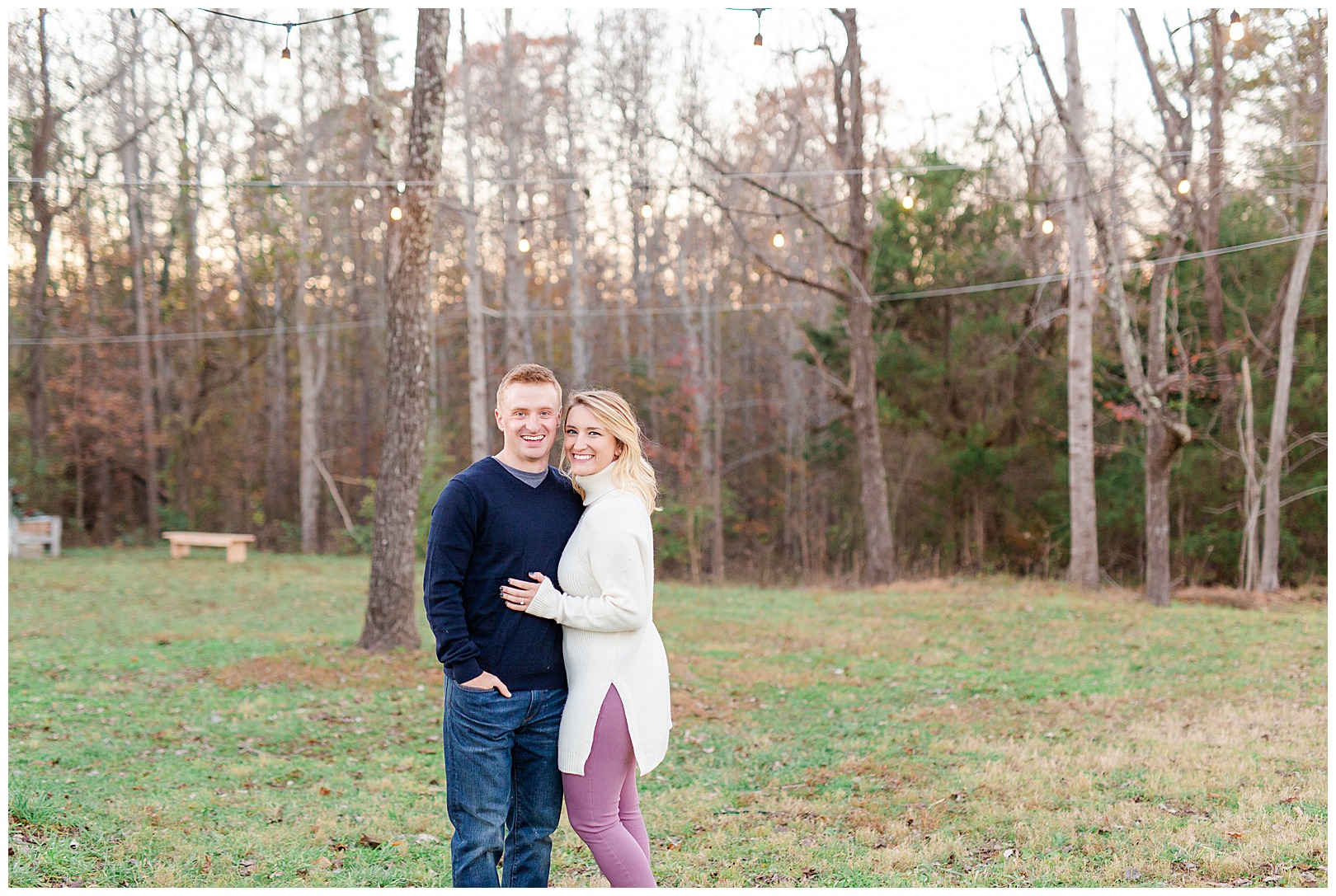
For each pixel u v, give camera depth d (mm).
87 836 3791
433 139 8086
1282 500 15242
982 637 9664
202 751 5273
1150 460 12297
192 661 7957
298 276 21781
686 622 10844
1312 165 13336
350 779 4809
